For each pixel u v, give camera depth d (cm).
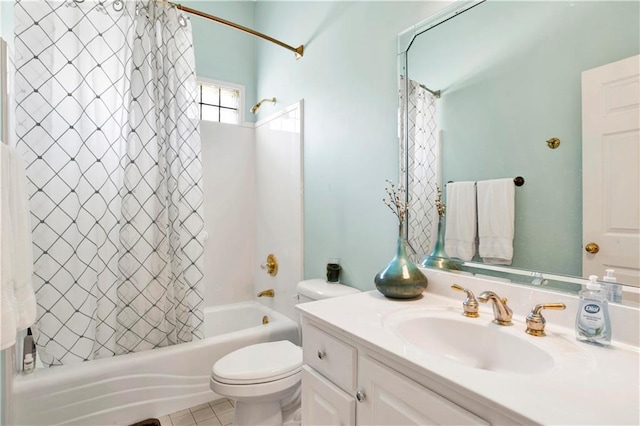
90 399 155
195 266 191
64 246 159
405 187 147
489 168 118
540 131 104
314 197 209
